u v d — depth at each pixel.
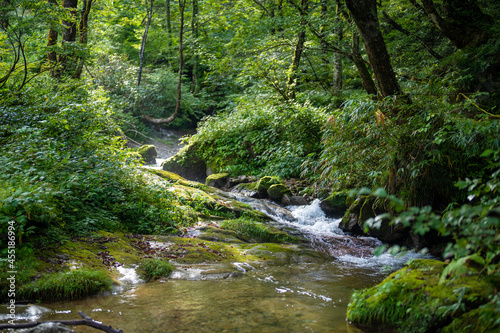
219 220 8.71
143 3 24.86
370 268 6.45
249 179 12.84
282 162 12.90
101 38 21.67
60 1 14.98
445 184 6.98
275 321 3.74
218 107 26.78
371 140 7.52
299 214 10.28
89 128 9.20
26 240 5.27
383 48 7.29
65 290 4.37
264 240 7.99
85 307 4.11
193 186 10.77
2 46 10.80
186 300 4.40
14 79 10.41
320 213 10.25
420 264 4.01
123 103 20.61
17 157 6.38
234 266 6.00
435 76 7.72
